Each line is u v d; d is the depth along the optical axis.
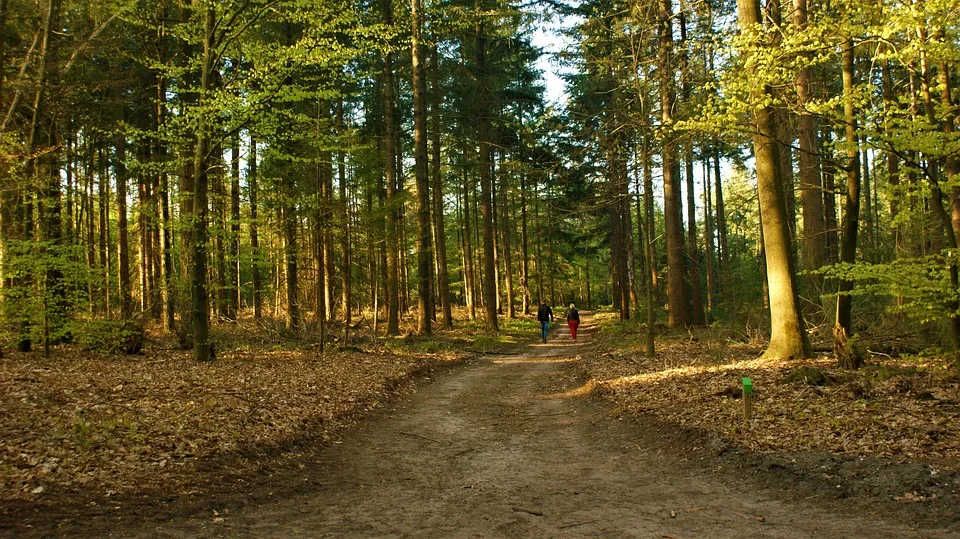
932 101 7.73
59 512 4.95
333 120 18.42
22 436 6.56
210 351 14.25
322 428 9.02
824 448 6.61
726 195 43.28
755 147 12.19
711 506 5.61
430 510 5.78
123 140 20.28
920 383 8.82
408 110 27.19
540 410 11.22
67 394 8.91
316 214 15.65
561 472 7.23
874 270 7.96
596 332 28.98
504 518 5.51
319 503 5.96
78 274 13.98
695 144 14.30
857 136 8.75
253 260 15.72
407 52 22.92
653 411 9.55
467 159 29.81
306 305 28.05
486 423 10.18
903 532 4.61
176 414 8.20
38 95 13.90
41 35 14.74
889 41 8.07
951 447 6.09
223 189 17.33
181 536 4.73
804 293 16.08
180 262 16.19
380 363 15.20
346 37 19.48
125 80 17.17
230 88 12.38
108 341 14.88
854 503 5.27
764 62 8.50
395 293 22.52
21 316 13.36
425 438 9.13
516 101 26.08
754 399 8.88
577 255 51.53
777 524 5.02
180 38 14.61
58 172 16.22
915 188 7.85
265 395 10.17
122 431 7.16
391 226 18.56
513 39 23.44
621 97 17.30
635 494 6.18
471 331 26.12
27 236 13.94
